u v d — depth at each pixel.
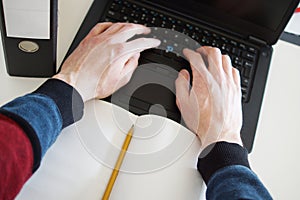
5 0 0.47
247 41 0.70
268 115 0.65
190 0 0.68
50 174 0.48
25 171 0.40
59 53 0.62
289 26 0.76
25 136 0.41
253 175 0.50
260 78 0.67
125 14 0.66
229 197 0.46
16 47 0.53
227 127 0.58
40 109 0.46
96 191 0.48
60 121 0.49
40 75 0.59
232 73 0.64
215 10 0.69
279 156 0.62
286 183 0.60
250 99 0.65
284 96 0.68
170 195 0.50
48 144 0.45
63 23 0.65
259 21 0.68
